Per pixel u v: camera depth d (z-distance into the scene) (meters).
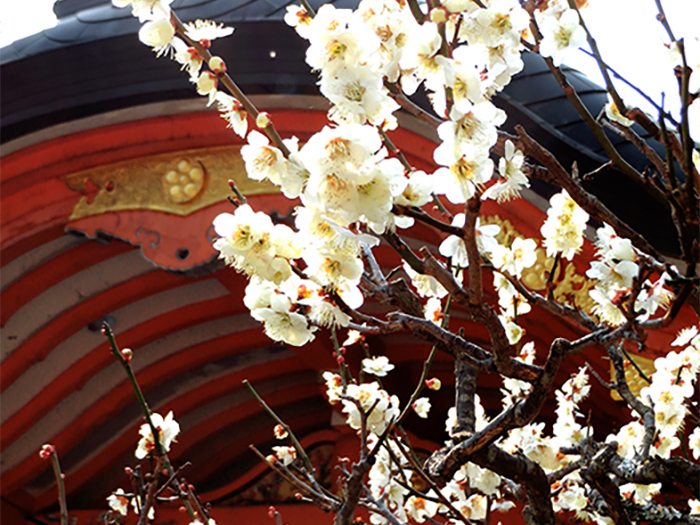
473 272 1.64
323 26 1.49
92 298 7.01
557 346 2.09
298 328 1.76
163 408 7.90
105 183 5.68
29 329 6.89
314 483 2.96
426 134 4.89
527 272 4.80
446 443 3.00
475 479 3.06
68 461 7.71
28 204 5.72
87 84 5.34
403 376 7.45
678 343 3.36
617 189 4.58
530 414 2.38
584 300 4.75
